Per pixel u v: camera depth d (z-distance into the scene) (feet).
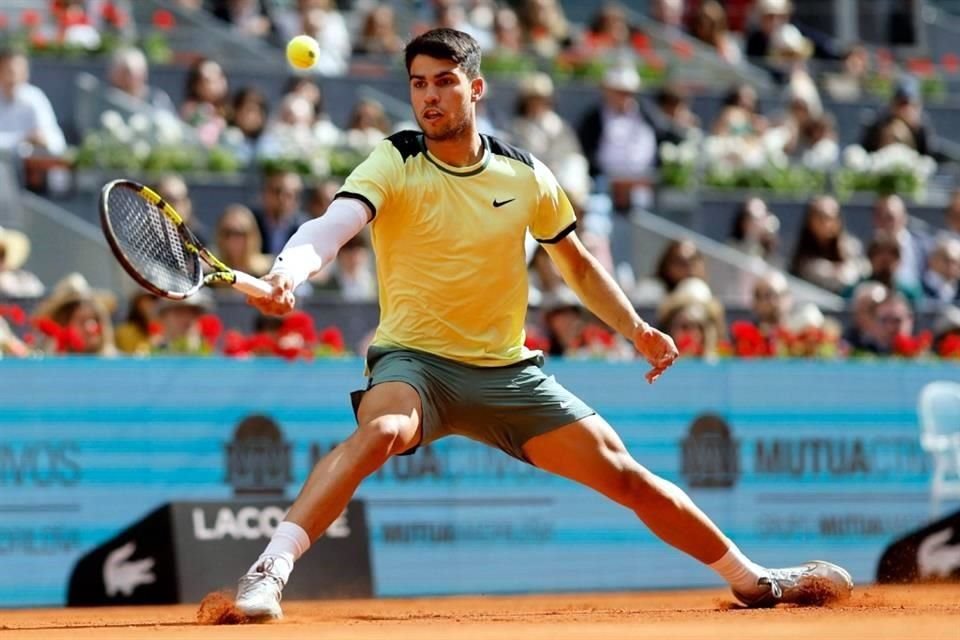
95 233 137.90
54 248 136.87
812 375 111.86
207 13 180.04
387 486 101.30
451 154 61.41
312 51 65.46
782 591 69.67
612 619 64.08
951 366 115.75
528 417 62.80
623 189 158.51
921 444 114.32
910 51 224.74
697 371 108.88
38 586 94.89
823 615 63.67
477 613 73.92
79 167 140.97
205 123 150.20
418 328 61.93
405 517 101.55
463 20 179.63
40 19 167.63
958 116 195.11
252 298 57.82
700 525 66.33
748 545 109.29
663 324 119.65
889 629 52.80
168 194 133.28
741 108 174.50
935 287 155.84
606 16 190.29
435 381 61.77
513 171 62.23
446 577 102.37
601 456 63.36
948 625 54.60
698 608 74.13
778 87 193.16
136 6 174.40
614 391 106.52
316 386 101.19
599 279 65.21
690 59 191.72
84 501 96.12
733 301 150.00
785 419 110.93
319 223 59.41
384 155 61.16
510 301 62.49
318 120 156.04
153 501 97.19
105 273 137.39
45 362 96.43
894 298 130.00
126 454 97.14
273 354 104.22
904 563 113.09
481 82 61.87
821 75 195.31
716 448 108.88
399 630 55.36
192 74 153.99
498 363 62.39
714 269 150.92
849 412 112.68
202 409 98.78
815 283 151.84
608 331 126.00
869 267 148.97
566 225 63.98
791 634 50.88
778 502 110.32
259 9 180.24
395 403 60.49
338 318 125.80
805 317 125.59
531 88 161.79
